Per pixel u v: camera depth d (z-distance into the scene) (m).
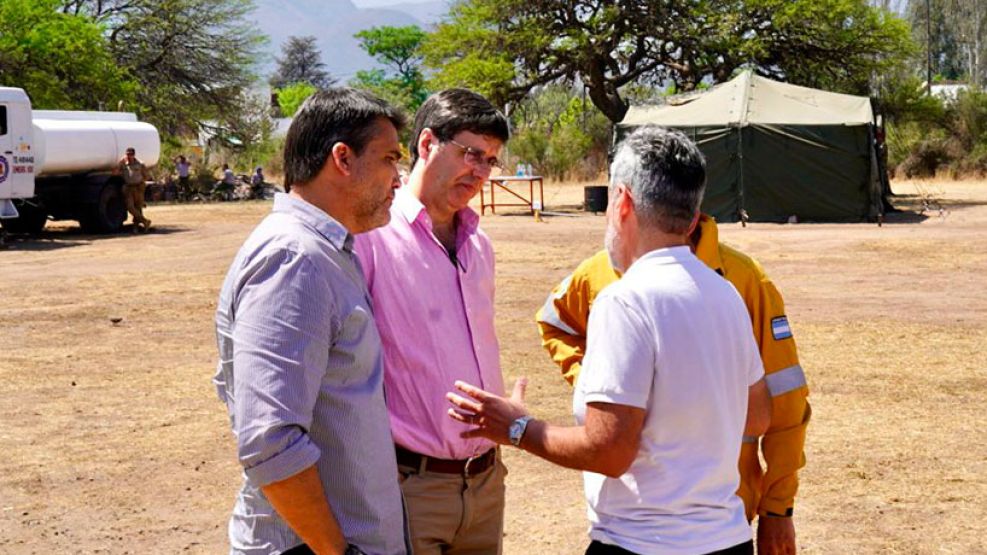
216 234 25.23
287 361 2.72
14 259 19.70
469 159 3.64
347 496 2.87
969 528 5.96
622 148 3.08
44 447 7.69
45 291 15.41
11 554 5.75
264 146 54.34
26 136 22.97
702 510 2.95
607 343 2.91
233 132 52.91
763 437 3.54
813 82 38.50
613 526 3.00
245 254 2.83
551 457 3.03
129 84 43.53
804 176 26.22
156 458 7.43
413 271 3.61
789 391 3.46
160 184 42.94
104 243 22.89
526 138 51.81
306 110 2.94
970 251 18.88
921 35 92.62
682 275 2.97
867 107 27.08
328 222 2.88
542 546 5.79
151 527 6.15
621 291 2.94
